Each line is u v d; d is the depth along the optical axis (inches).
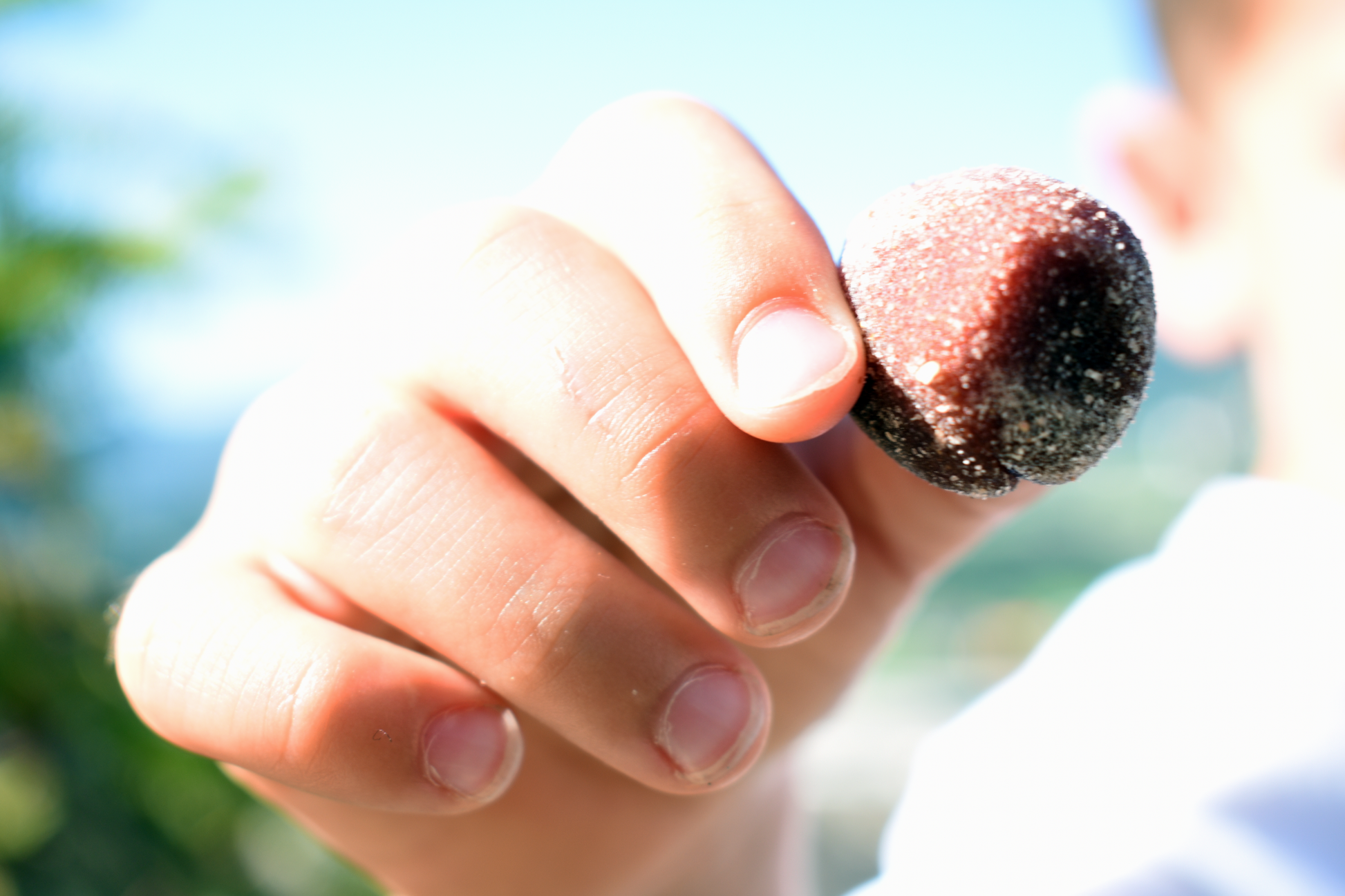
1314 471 12.9
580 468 7.3
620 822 8.8
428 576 7.4
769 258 7.1
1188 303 14.4
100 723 34.9
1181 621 11.5
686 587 7.2
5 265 33.8
